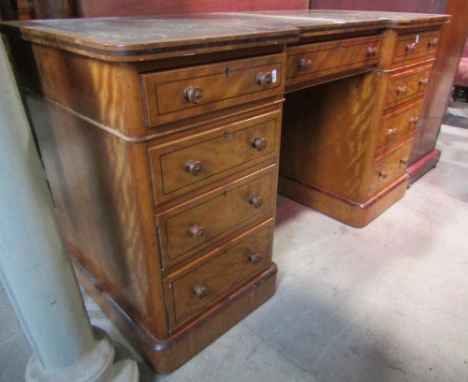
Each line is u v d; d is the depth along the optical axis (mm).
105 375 895
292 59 1007
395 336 1147
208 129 803
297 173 1799
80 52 673
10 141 627
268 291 1241
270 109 924
